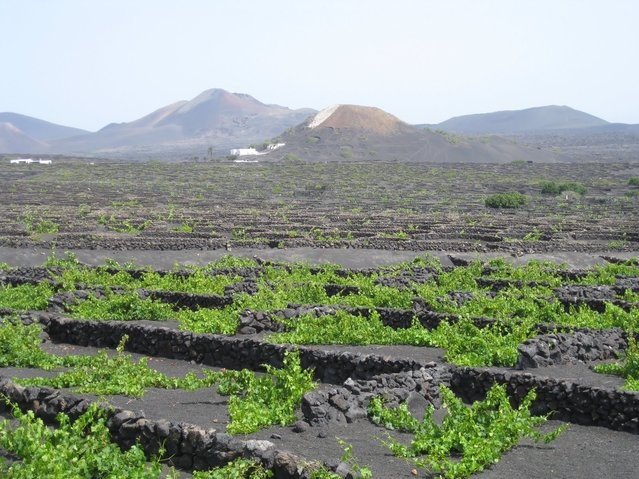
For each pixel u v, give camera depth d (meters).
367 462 14.69
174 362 24.55
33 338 24.95
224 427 16.58
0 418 17.39
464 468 14.03
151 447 14.95
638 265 47.25
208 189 124.88
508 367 21.55
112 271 39.72
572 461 15.18
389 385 18.55
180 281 36.44
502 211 90.94
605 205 100.38
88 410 15.48
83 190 116.31
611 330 24.25
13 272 38.53
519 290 33.12
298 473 13.02
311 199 108.50
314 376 21.70
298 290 32.56
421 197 113.69
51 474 12.80
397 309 27.66
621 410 17.30
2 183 128.75
